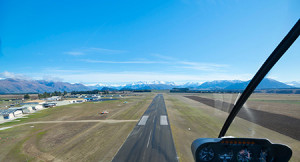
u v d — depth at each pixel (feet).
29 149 85.35
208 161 17.28
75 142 93.50
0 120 166.40
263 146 17.07
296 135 94.02
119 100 381.81
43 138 102.99
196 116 160.15
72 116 179.73
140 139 95.45
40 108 261.03
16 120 165.27
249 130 101.65
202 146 17.29
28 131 121.08
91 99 433.89
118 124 135.03
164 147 82.53
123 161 68.44
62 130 121.39
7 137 107.04
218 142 17.24
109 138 98.53
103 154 75.61
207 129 113.39
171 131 111.04
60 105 298.56
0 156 78.13
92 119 159.53
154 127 122.31
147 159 69.77
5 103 394.32
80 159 71.72
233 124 114.21
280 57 14.69
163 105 258.37
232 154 17.34
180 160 68.64
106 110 220.43
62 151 81.20
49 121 155.43
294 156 66.95
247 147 17.28
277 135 93.81
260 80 17.16
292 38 13.00
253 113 149.79
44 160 72.33
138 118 158.81
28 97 536.42
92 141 94.12
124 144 87.61
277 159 16.26
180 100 338.95
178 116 163.43
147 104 278.05
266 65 16.14
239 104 21.33
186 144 86.43
